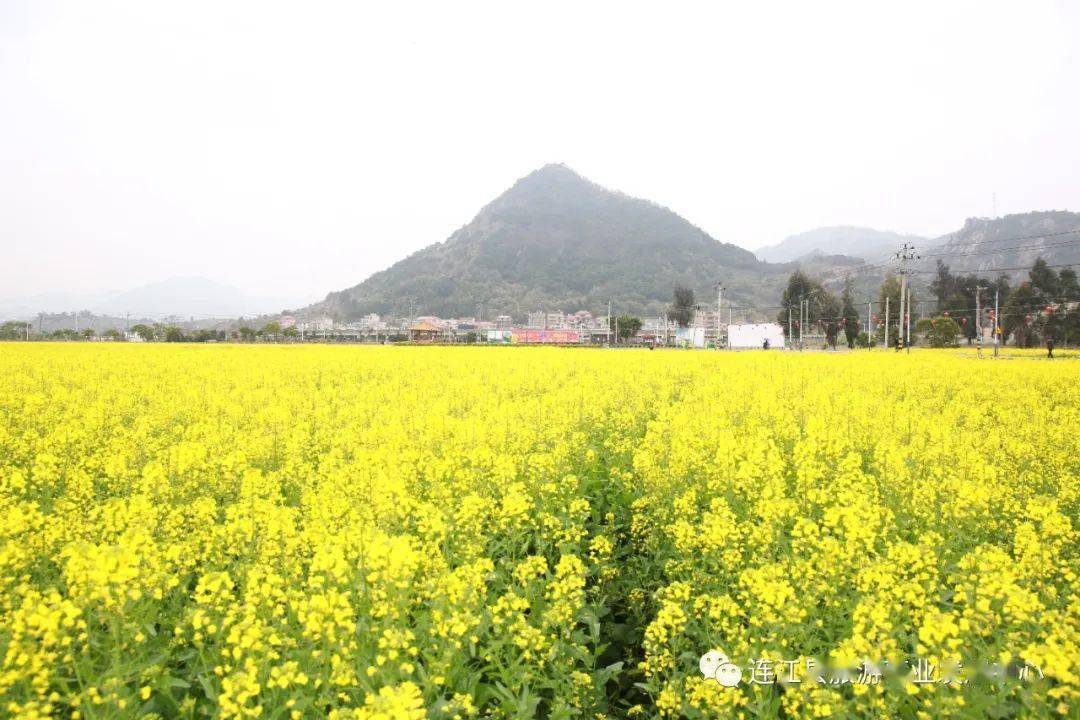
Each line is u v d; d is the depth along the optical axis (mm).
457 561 6852
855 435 12719
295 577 5723
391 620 5031
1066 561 6414
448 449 10812
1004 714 4305
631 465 11555
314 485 9711
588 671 6098
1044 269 101938
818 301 120688
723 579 6730
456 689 5156
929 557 5977
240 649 4234
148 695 4289
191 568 6461
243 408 15961
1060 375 24359
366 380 24359
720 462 9617
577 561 6293
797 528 6746
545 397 17156
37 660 4020
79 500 8461
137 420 14039
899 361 32969
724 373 25750
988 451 11602
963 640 4594
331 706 4559
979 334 91250
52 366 26578
